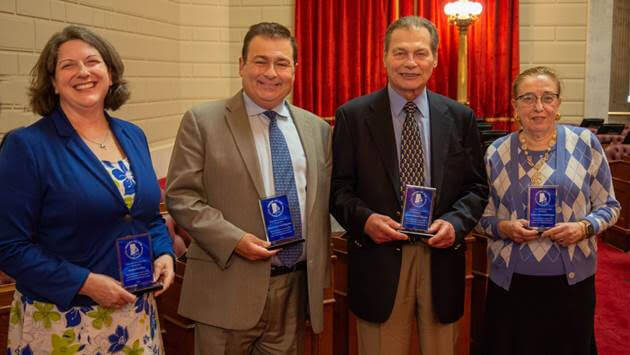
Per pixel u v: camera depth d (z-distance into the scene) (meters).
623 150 6.08
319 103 6.88
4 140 1.74
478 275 3.08
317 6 6.77
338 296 2.86
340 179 2.31
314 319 2.13
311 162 2.17
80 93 1.76
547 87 2.36
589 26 6.97
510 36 6.89
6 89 3.41
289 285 2.14
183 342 2.62
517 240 2.37
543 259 2.37
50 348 1.74
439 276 2.26
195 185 2.06
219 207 2.07
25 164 1.68
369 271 2.26
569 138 2.43
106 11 4.56
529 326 2.42
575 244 2.37
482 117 6.96
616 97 10.42
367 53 6.84
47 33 3.77
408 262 2.25
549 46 7.00
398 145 2.28
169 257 1.96
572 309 2.38
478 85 6.90
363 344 2.34
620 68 10.35
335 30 6.83
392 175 2.23
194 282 2.13
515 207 2.42
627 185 5.36
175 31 6.04
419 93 2.28
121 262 1.76
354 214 2.19
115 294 1.72
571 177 2.38
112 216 1.78
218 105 2.16
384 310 2.24
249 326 2.05
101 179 1.76
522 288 2.42
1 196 1.68
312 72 6.86
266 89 2.08
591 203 2.46
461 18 6.21
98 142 1.84
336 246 2.83
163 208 3.09
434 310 2.28
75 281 1.69
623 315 3.91
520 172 2.43
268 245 2.00
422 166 2.26
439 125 2.28
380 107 2.29
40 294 1.71
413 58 2.20
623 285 4.50
